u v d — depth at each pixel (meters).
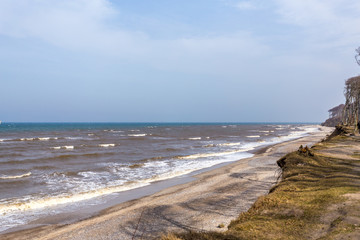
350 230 6.71
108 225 12.16
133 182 21.27
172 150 43.66
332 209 8.28
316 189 10.72
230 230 7.82
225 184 19.42
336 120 158.38
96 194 17.84
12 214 14.02
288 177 14.02
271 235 7.03
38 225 12.60
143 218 12.80
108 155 36.81
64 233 11.50
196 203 14.85
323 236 6.65
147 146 50.22
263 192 16.47
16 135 79.50
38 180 21.52
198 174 24.25
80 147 46.97
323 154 20.30
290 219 8.02
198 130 129.38
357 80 53.12
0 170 25.52
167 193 17.88
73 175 23.67
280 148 43.06
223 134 95.69
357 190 10.00
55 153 38.28
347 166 15.68
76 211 14.55
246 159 32.28
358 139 32.91
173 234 7.64
